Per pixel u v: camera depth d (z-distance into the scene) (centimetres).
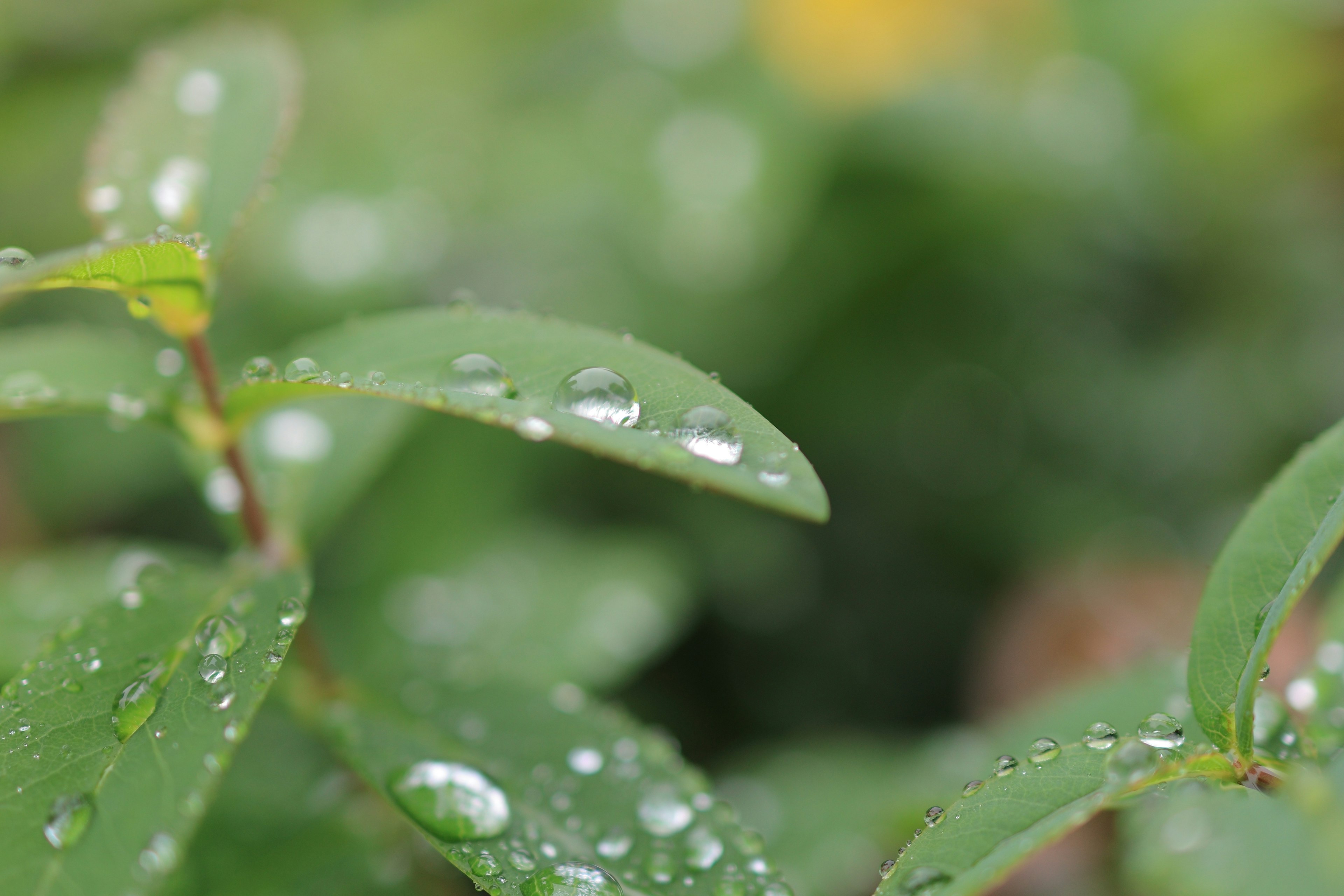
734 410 30
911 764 38
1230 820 32
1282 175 54
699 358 46
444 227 47
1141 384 51
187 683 30
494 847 31
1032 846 29
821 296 50
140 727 30
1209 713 30
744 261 47
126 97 33
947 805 36
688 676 46
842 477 50
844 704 46
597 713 32
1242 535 31
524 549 41
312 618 33
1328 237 53
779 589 47
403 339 31
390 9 52
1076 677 41
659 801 32
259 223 45
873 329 51
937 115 52
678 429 30
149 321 46
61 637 31
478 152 49
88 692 30
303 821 33
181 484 45
